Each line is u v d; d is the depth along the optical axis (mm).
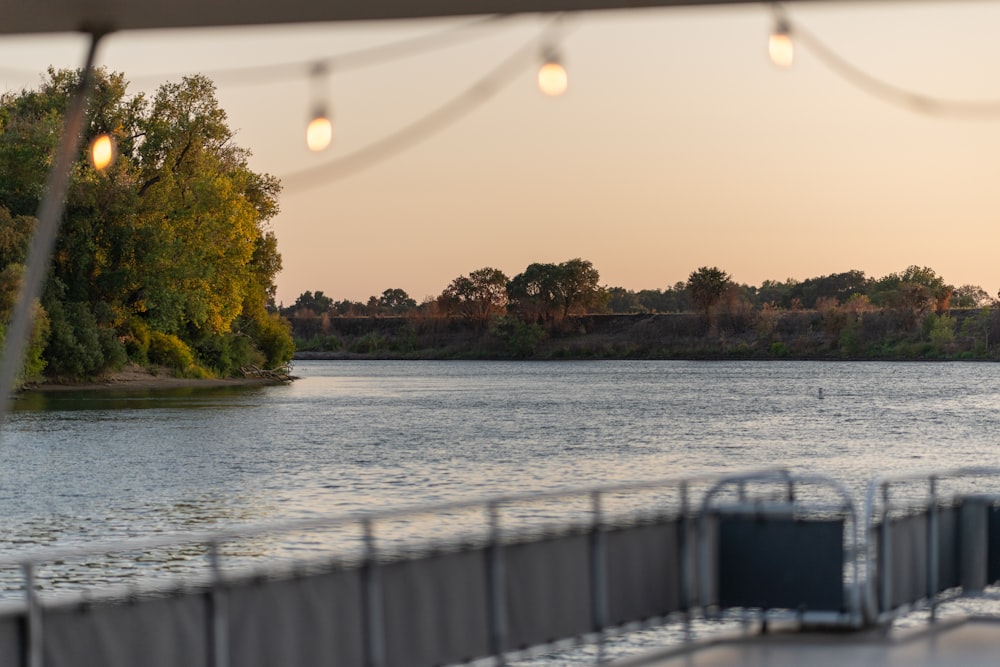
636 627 10938
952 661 10523
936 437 70688
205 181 104812
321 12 8664
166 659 8297
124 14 8664
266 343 141750
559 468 52625
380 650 9203
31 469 50750
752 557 11508
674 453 60188
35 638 7797
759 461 56562
